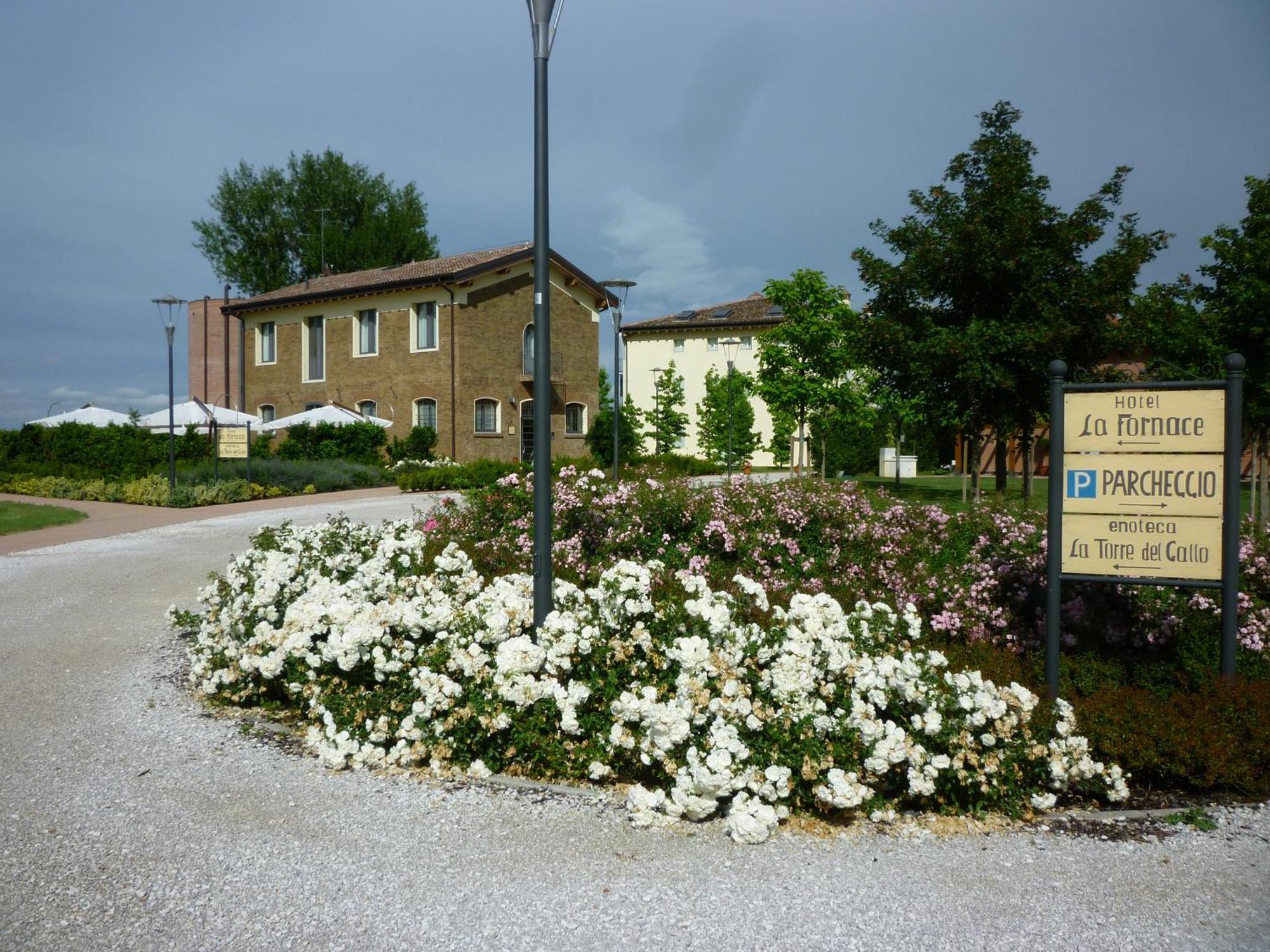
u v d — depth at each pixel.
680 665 4.56
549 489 5.30
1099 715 4.45
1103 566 5.23
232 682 5.69
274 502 21.09
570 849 3.70
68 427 29.38
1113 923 3.11
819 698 4.30
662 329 49.94
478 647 4.81
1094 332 14.71
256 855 3.64
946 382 16.17
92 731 5.23
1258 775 4.26
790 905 3.23
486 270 31.75
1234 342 13.18
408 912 3.19
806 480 10.56
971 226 15.19
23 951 2.95
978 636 6.17
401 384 33.12
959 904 3.24
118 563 11.87
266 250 53.62
